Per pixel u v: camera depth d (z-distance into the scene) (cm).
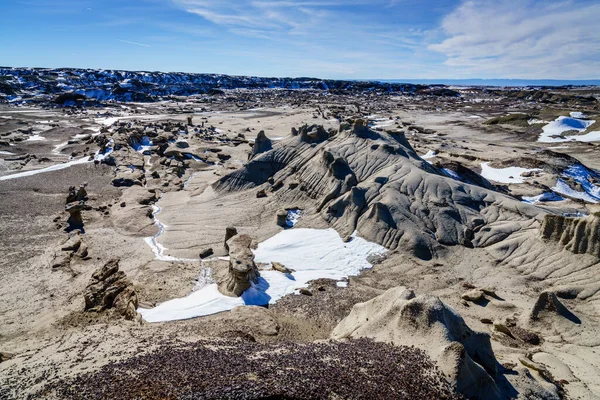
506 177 7400
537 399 1973
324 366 1862
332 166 5428
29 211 5344
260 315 2841
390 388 1723
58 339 2436
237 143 10181
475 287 3466
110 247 4316
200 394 1538
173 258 4078
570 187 6838
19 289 3375
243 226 4956
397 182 4969
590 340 2638
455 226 4359
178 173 7519
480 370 1889
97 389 1631
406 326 2198
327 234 4556
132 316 2830
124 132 10094
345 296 3306
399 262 3938
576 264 3516
